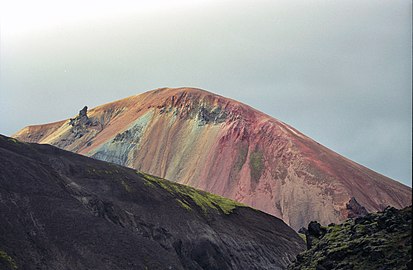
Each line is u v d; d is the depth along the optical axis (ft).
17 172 370.53
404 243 229.86
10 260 284.41
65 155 477.77
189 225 470.39
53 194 371.97
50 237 329.52
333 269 243.81
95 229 359.25
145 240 386.11
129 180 488.44
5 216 318.45
